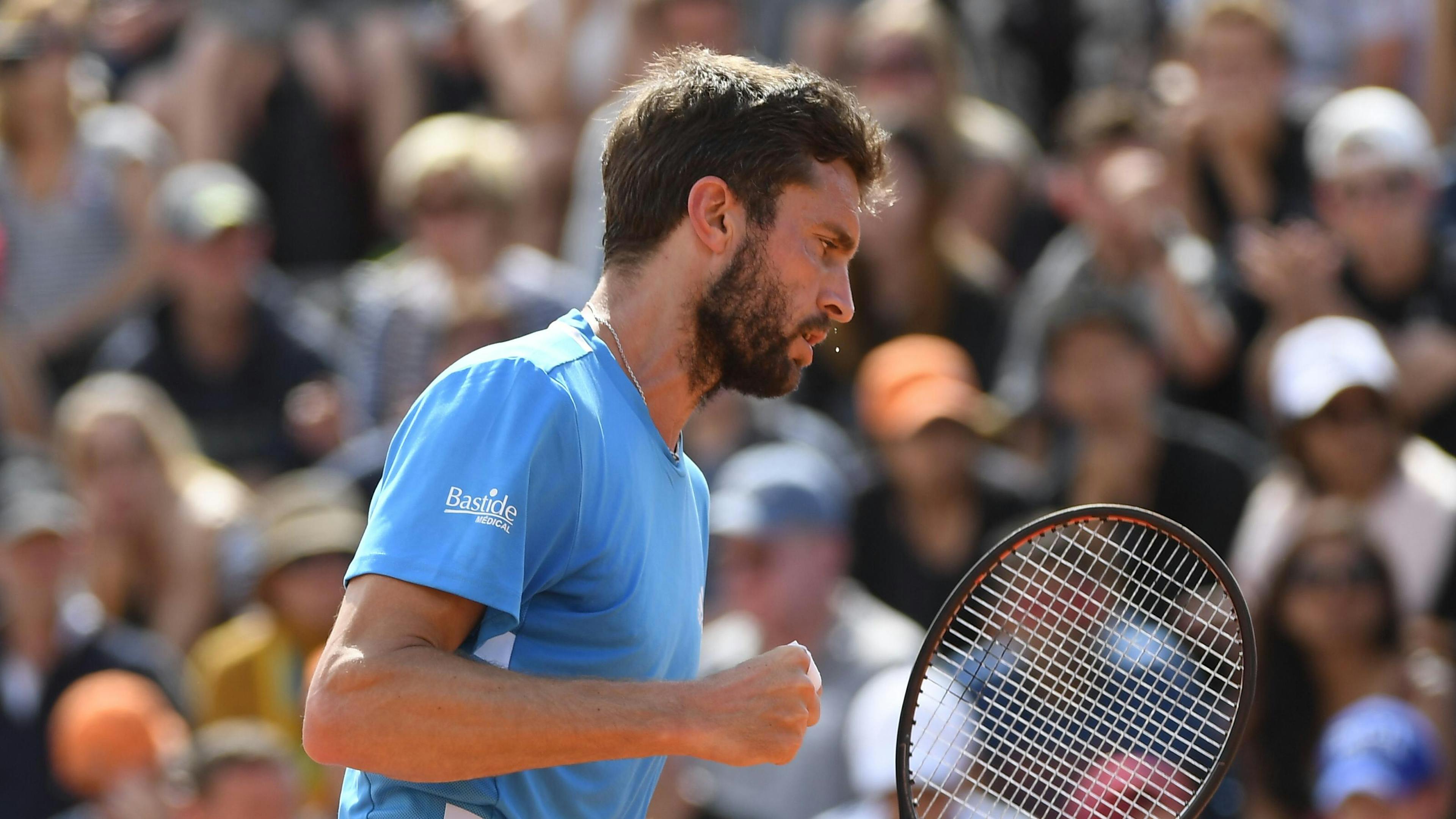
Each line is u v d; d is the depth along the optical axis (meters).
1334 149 22.55
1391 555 19.45
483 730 7.92
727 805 17.47
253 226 26.20
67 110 28.62
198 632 23.11
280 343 26.27
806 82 9.03
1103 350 20.72
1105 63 30.23
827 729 17.84
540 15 29.80
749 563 18.36
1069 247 24.17
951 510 20.78
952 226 25.34
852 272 24.02
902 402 21.23
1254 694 9.86
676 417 9.23
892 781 16.23
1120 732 10.40
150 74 31.95
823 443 22.52
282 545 20.61
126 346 26.45
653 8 26.61
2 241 28.17
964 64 28.38
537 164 28.73
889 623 18.81
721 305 8.91
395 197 25.91
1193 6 27.86
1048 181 26.97
